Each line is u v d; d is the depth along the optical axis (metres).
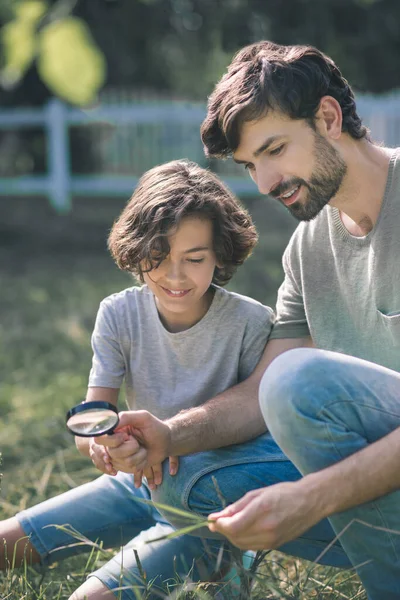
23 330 6.51
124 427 2.41
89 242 10.64
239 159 2.41
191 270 2.52
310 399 2.08
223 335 2.68
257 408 2.57
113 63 12.56
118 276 8.70
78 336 6.28
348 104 2.38
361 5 12.09
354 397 2.10
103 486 2.77
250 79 2.31
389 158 2.40
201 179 2.63
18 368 5.54
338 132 2.34
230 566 2.50
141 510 2.75
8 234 10.96
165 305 2.57
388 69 12.58
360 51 12.38
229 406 2.54
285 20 12.01
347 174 2.36
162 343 2.69
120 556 2.58
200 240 2.51
